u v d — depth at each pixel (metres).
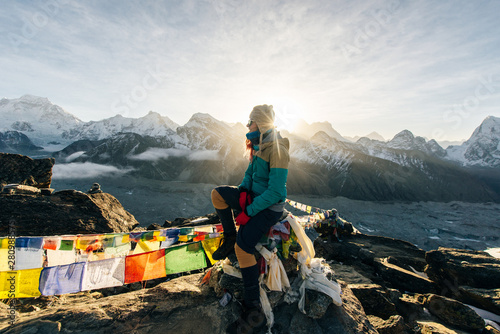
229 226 2.55
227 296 2.56
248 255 2.27
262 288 2.46
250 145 2.55
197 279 3.07
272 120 2.33
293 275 2.77
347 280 4.88
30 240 2.62
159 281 5.02
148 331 2.15
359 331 2.48
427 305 4.36
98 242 3.05
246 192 2.36
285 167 2.20
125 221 7.78
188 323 2.29
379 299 4.31
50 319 2.11
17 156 7.79
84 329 2.05
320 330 2.40
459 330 3.83
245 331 2.22
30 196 6.50
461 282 4.85
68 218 6.23
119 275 2.89
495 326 3.90
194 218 9.64
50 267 2.60
